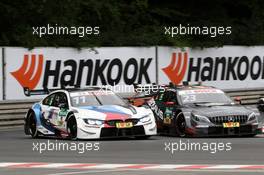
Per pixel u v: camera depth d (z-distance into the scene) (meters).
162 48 108.38
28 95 95.19
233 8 141.00
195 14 133.62
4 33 103.12
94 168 46.22
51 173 43.75
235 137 70.06
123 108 68.19
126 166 47.06
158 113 75.69
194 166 46.59
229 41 118.44
